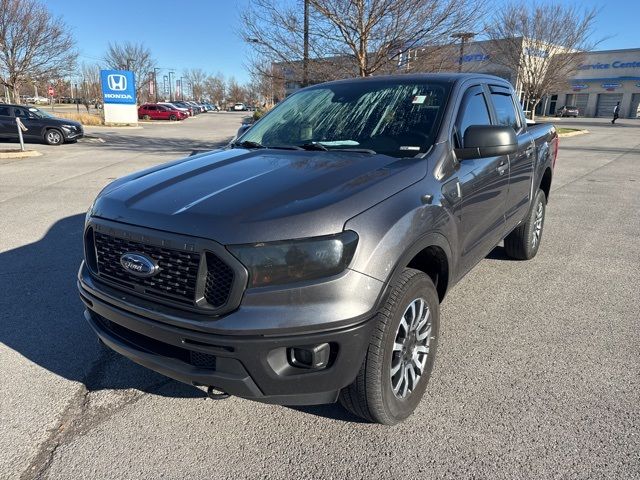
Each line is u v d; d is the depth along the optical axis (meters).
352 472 2.38
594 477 2.30
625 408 2.82
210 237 2.14
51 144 20.11
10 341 3.65
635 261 5.45
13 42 30.78
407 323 2.60
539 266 5.26
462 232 3.14
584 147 20.23
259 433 2.66
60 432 2.68
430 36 12.01
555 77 27.94
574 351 3.47
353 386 2.41
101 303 2.54
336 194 2.36
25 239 6.29
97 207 2.65
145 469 2.41
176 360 2.36
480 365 3.29
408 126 3.23
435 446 2.53
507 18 26.62
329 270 2.16
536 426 2.67
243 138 3.86
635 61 55.00
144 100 69.31
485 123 3.82
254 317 2.10
